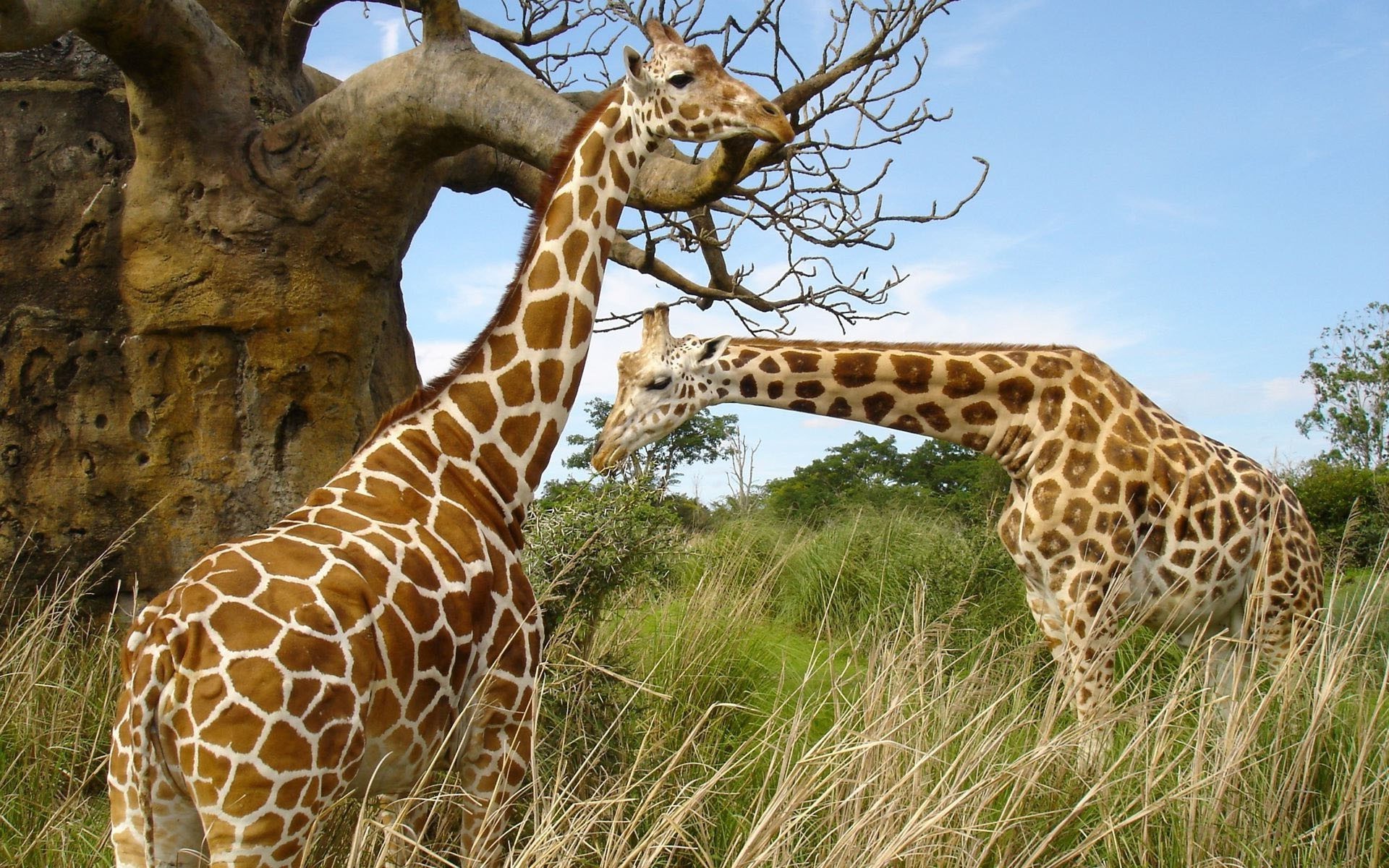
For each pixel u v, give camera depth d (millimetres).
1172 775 4172
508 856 3266
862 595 8594
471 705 3359
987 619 7793
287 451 6449
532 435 3848
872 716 3984
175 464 6312
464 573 3342
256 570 2828
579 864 3770
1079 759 4176
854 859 3223
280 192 6164
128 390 6258
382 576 3035
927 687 4625
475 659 3352
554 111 5594
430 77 5855
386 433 3635
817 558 9164
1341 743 4320
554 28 7707
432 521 3412
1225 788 3932
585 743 4434
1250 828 3949
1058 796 4031
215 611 2691
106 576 5980
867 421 5555
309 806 2713
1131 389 5461
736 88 4047
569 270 3943
